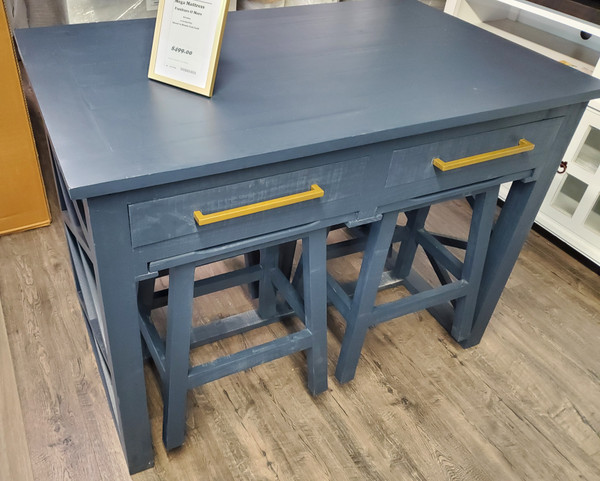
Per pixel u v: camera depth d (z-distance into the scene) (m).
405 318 2.17
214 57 1.24
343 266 2.37
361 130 1.20
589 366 2.05
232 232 1.24
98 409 1.71
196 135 1.13
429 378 1.94
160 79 1.31
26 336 1.92
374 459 1.67
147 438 1.51
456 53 1.64
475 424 1.80
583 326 2.22
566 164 2.41
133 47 1.47
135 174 1.00
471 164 1.48
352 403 1.82
